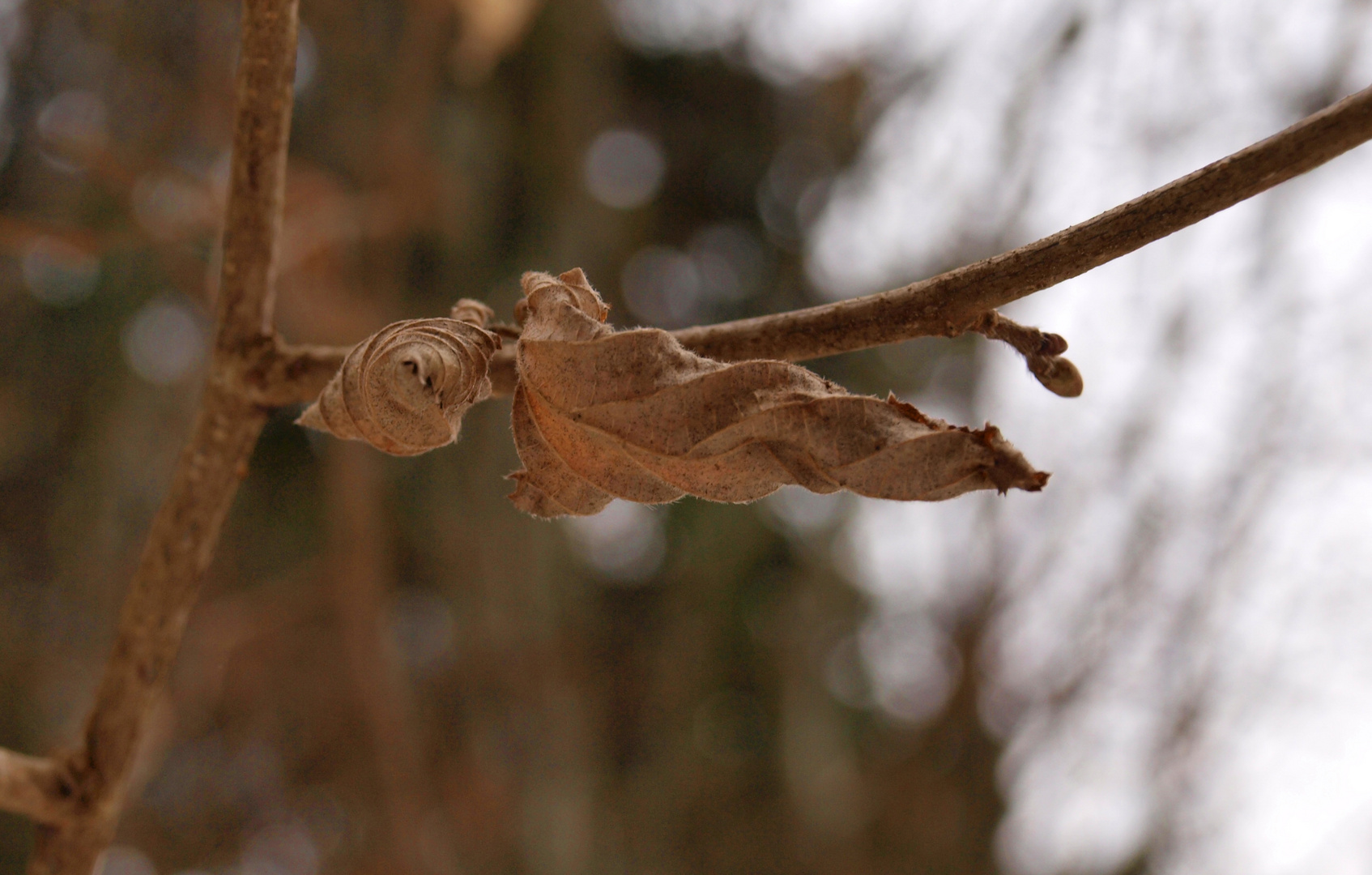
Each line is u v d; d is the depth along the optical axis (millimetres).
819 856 1902
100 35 1589
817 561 2090
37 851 604
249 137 578
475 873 1768
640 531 2061
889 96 1837
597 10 2018
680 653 2035
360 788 1731
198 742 1789
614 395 510
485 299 1879
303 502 1855
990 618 1606
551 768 1828
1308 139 501
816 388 508
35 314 1732
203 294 1394
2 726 1634
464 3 917
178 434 1728
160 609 598
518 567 1881
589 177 2031
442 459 1887
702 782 2010
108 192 1514
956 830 1729
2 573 1701
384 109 1534
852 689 2156
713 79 2121
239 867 1812
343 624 1649
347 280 1494
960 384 1816
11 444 1722
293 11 575
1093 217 513
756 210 2137
